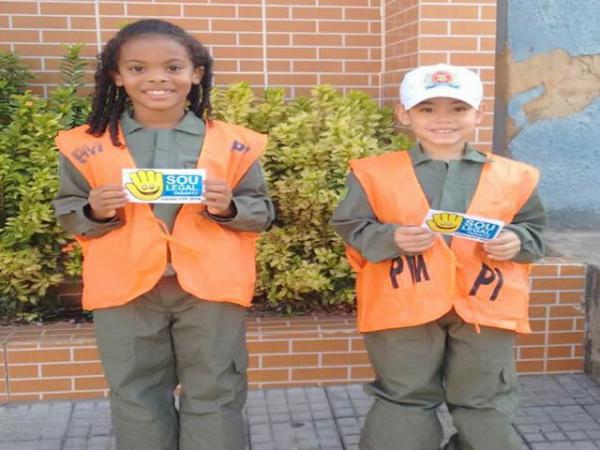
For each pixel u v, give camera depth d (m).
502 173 1.25
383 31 2.25
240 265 1.23
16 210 1.85
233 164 1.23
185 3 2.17
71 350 1.72
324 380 1.80
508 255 1.20
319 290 1.87
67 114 1.92
